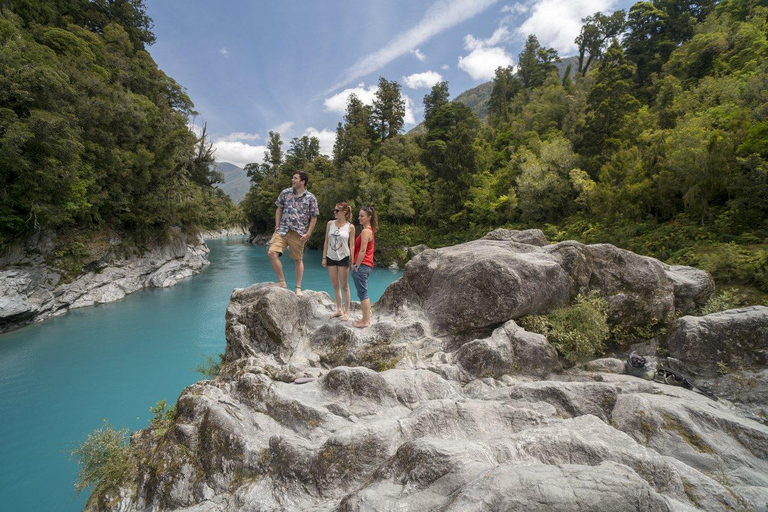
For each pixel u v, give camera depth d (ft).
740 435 13.07
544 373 18.98
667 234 61.72
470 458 9.30
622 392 16.22
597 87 123.03
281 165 247.91
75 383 34.63
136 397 32.12
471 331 22.44
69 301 59.41
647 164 74.84
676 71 137.49
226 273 100.63
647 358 20.07
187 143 113.60
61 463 23.57
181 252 96.27
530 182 108.47
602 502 7.14
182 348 43.42
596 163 102.42
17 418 28.84
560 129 163.32
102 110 68.59
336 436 12.50
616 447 10.56
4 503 20.20
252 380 17.54
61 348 43.27
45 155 53.36
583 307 21.48
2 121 47.03
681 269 27.58
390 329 22.02
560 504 7.11
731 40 119.44
